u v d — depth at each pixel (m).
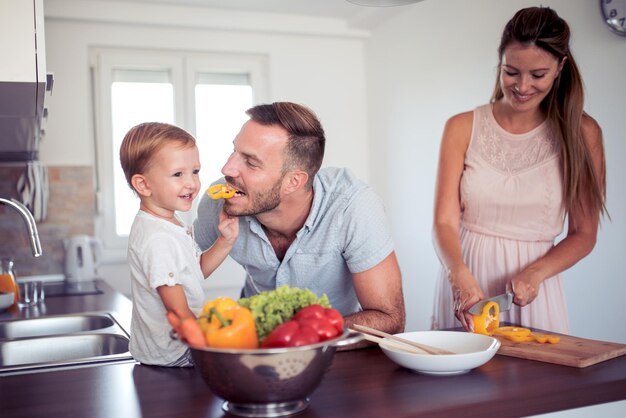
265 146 1.41
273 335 0.99
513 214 2.02
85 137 3.83
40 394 1.17
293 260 1.66
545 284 2.02
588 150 1.94
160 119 4.15
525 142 2.00
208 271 1.49
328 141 4.52
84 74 3.85
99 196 3.93
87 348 1.95
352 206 1.58
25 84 1.58
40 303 2.72
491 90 3.31
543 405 1.11
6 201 1.54
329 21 4.38
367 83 4.59
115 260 3.98
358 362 1.35
